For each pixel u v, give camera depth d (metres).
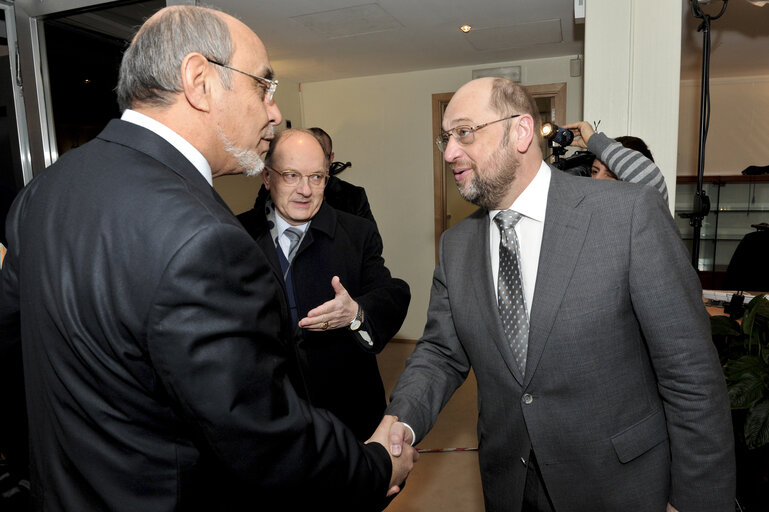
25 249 0.71
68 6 1.76
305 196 1.38
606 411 0.98
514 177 1.04
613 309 0.95
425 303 4.78
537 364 0.99
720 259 4.76
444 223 4.64
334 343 1.44
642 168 1.47
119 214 0.64
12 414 1.01
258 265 0.67
